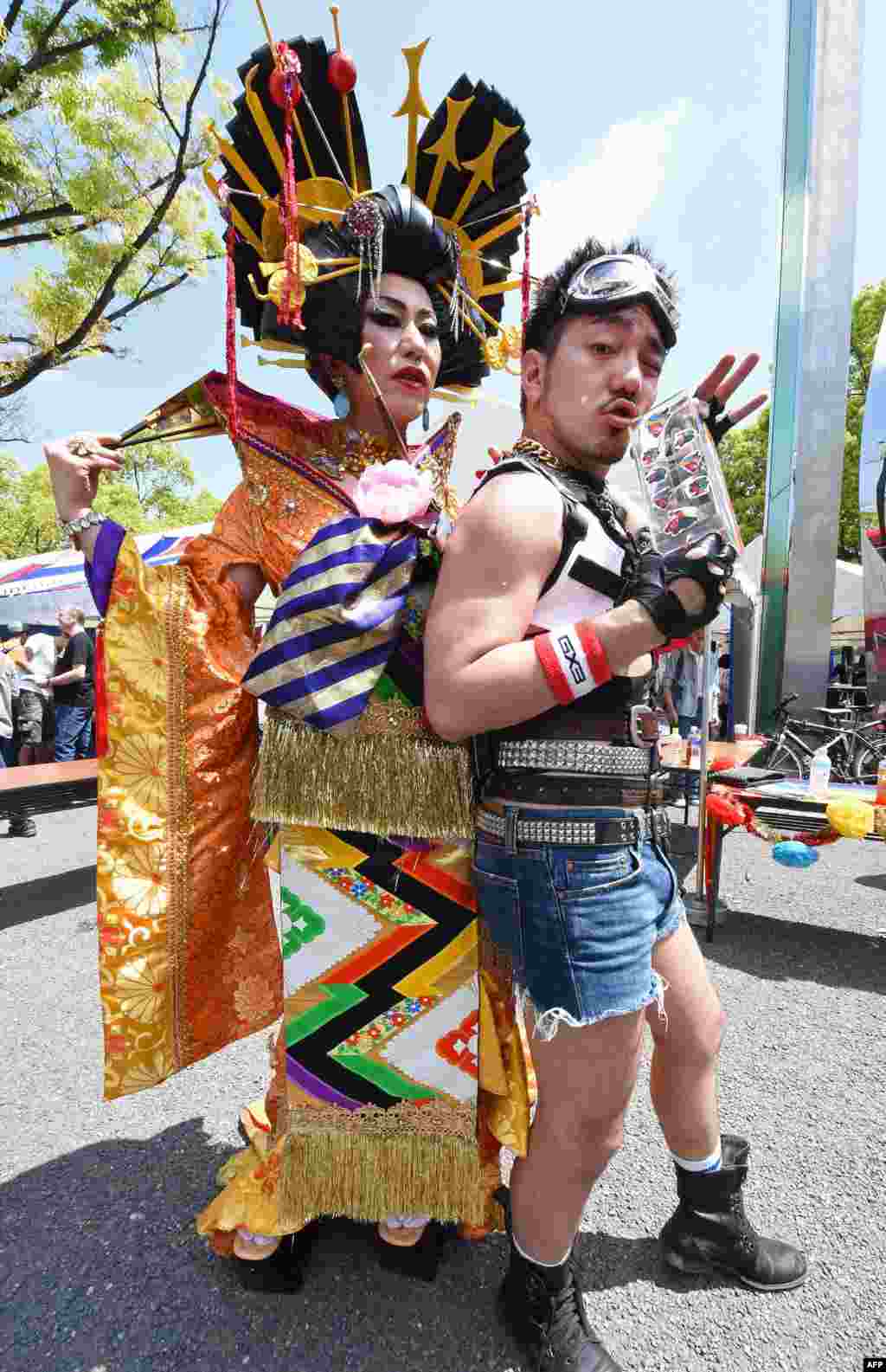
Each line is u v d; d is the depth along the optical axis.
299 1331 1.32
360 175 1.44
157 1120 1.99
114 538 1.33
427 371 1.40
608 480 1.78
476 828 1.21
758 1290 1.44
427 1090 1.24
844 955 3.22
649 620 0.96
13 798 3.93
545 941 1.09
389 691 1.20
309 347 1.42
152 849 1.32
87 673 7.19
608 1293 1.43
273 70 1.30
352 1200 1.25
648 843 1.22
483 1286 1.43
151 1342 1.30
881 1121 2.01
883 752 7.05
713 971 3.04
